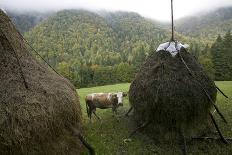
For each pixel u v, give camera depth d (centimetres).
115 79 6053
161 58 1162
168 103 1066
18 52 945
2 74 834
